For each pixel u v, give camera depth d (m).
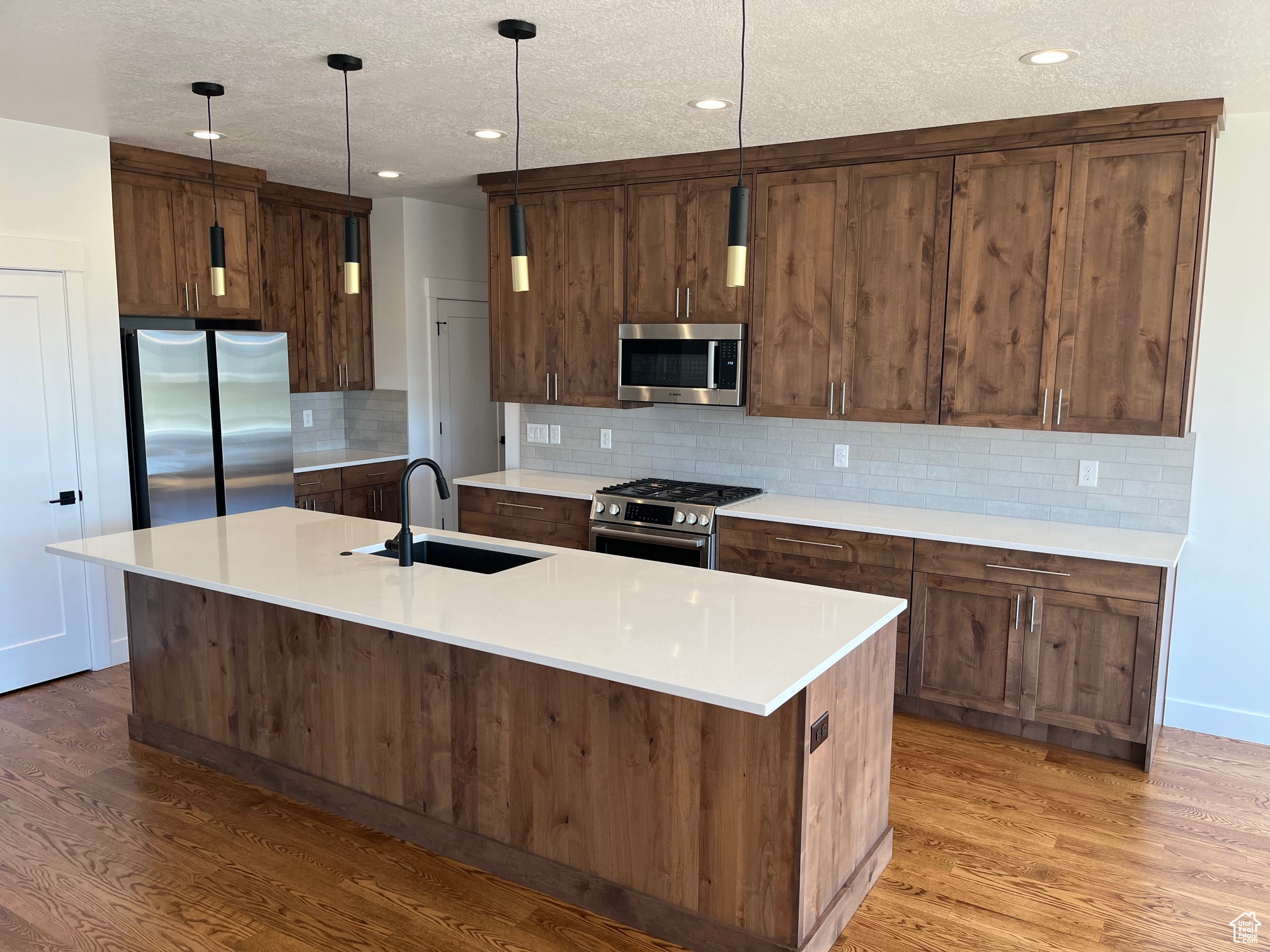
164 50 2.94
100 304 4.35
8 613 4.18
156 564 3.09
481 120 3.81
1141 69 3.00
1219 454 3.74
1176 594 3.89
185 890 2.71
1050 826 3.10
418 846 2.96
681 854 2.46
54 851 2.91
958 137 3.83
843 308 4.21
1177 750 3.72
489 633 2.37
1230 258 3.65
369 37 2.79
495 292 5.22
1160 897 2.69
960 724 3.97
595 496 4.64
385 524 3.81
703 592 2.81
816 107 3.54
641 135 4.06
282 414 5.23
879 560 3.96
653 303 4.71
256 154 4.58
